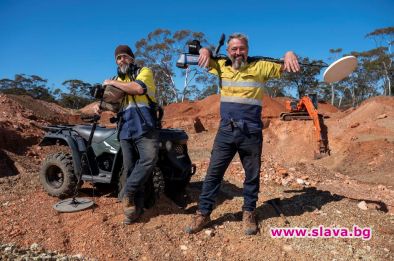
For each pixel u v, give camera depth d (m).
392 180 10.45
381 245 4.50
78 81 60.47
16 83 61.25
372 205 5.68
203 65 4.48
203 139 25.72
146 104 4.87
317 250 4.38
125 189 4.79
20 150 11.16
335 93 60.44
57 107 26.83
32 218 4.97
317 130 17.97
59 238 4.54
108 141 5.56
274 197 5.77
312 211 5.25
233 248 4.46
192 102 35.88
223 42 4.60
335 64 4.46
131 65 4.94
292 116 21.25
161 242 4.48
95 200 5.51
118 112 4.96
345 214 5.18
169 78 49.78
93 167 5.67
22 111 16.30
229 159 4.69
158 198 5.46
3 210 5.20
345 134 17.64
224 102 4.62
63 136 5.70
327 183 8.53
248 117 4.54
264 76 4.55
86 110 30.50
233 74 4.54
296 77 47.53
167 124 28.91
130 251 4.34
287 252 4.36
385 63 47.78
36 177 6.91
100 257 4.24
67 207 5.17
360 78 53.78
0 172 9.20
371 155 14.47
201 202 4.70
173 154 5.65
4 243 4.36
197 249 4.40
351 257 4.27
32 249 4.27
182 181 5.95
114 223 4.83
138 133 4.75
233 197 5.78
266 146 20.52
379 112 18.50
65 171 5.52
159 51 47.34
